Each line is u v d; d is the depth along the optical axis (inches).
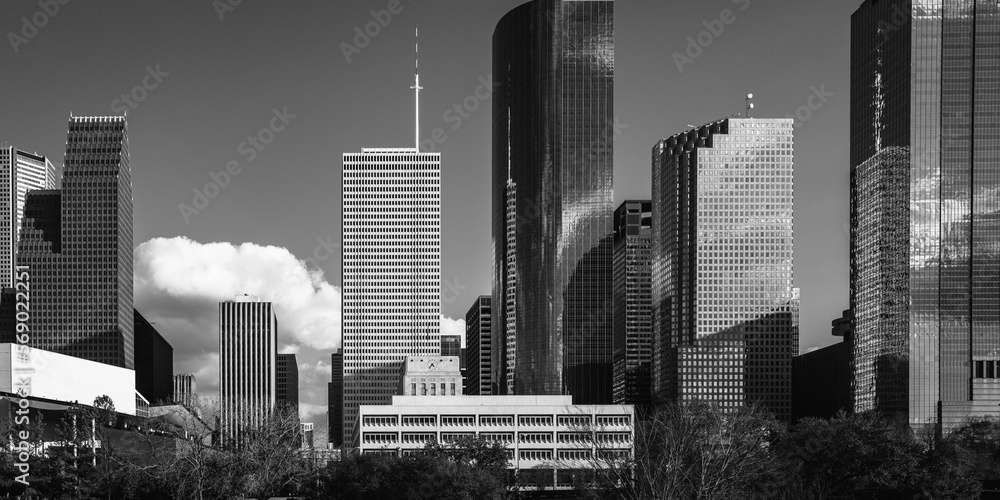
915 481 6505.9
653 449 5418.3
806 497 6161.4
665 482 4581.7
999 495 7564.0
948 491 6501.0
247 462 6215.6
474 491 7076.8
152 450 6333.7
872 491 6722.4
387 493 7066.9
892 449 6737.2
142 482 6373.0
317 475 7436.0
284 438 6688.0
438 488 7012.8
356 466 7480.3
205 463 6097.4
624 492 4830.2
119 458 6599.4
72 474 6884.8
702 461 4665.4
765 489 5728.3
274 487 6619.1
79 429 7165.4
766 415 7618.1
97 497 6535.4
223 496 6063.0
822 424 7317.9
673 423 5477.4
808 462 6811.0
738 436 5226.4
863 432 7003.0
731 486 4972.9
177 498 5979.3
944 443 7091.5
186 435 6338.6
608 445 6978.4
